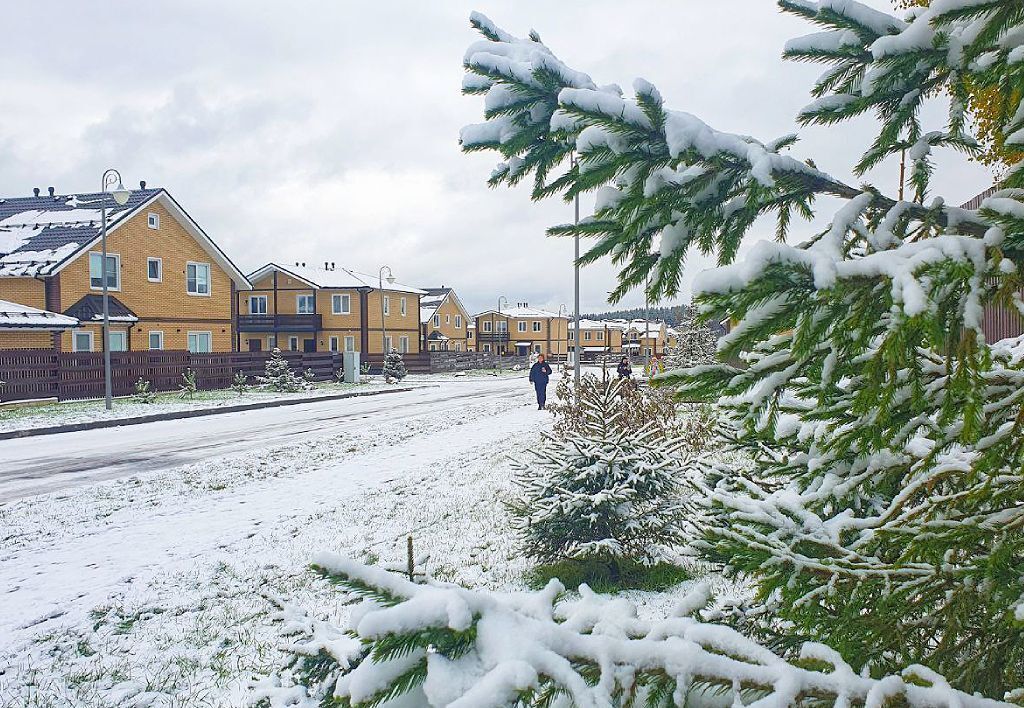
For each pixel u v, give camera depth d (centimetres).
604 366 882
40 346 2405
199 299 3231
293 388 2777
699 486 230
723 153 144
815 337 128
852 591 172
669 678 125
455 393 3020
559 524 639
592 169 150
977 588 165
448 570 678
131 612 582
